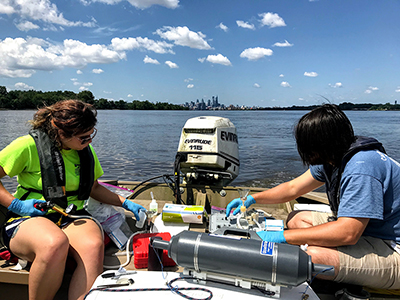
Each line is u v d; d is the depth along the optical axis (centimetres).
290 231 181
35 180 199
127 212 288
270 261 136
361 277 171
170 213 248
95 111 200
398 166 172
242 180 758
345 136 171
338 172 184
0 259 195
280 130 2503
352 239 164
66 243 167
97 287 146
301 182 240
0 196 181
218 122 338
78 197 217
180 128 2627
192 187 338
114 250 224
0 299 186
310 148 177
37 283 161
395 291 182
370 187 162
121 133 2098
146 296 141
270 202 250
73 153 212
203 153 330
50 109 194
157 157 1112
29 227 172
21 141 193
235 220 240
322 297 184
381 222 177
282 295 145
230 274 145
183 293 144
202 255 145
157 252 183
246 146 1441
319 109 175
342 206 168
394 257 172
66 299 191
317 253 173
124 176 806
